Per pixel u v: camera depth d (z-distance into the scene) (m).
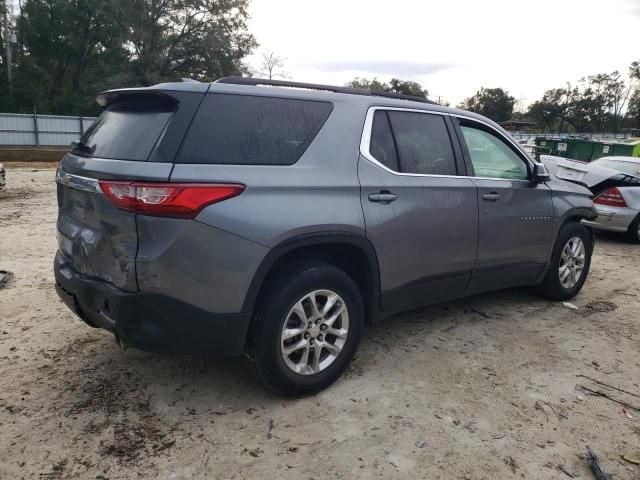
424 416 3.17
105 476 2.57
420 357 3.95
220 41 41.94
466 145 4.22
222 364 3.74
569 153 20.47
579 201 5.17
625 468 2.79
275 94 3.19
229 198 2.81
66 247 3.29
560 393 3.50
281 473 2.64
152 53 41.66
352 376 3.62
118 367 3.62
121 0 40.69
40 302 4.75
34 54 50.53
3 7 43.66
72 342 3.97
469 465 2.75
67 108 45.56
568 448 2.93
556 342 4.32
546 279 5.14
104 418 3.03
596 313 5.05
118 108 3.25
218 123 2.90
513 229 4.46
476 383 3.59
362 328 3.53
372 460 2.76
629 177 8.58
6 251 6.53
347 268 3.65
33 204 10.59
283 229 2.97
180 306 2.76
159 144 2.74
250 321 3.03
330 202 3.21
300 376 3.23
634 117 87.19
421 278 3.84
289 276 3.11
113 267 2.83
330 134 3.34
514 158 4.65
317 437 2.93
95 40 49.69
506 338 4.36
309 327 3.24
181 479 2.57
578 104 89.38
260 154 3.01
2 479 2.52
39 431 2.89
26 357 3.72
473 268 4.22
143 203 2.65
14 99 43.88
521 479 2.67
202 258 2.75
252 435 2.93
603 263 7.22
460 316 4.83
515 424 3.13
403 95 4.03
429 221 3.78
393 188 3.56
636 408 3.35
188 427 2.98
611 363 3.97
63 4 46.22
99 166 2.88
